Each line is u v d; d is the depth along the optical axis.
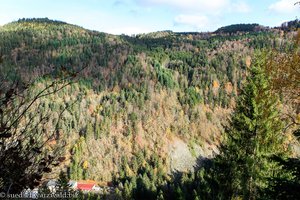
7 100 3.47
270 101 16.62
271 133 16.56
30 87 3.70
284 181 8.73
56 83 3.84
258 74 17.09
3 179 3.60
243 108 17.88
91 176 152.12
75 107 176.12
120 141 179.75
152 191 102.94
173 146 185.00
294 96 10.20
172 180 146.00
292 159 8.89
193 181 90.25
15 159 3.61
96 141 172.75
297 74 9.90
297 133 9.86
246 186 17.16
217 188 18.91
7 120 3.54
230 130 18.36
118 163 166.12
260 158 16.94
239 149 17.73
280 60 10.41
